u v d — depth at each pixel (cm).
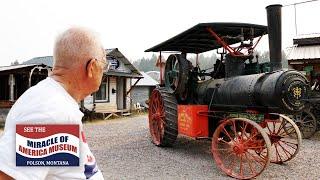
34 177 141
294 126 779
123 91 2595
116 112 2327
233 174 677
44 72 1848
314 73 1467
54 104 153
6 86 1909
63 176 149
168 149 960
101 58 178
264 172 712
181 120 900
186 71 927
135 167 753
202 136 835
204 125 838
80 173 154
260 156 699
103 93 2320
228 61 835
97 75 177
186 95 956
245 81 725
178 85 931
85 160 159
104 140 1148
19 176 139
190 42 994
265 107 685
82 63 171
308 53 1538
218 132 725
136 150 949
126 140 1133
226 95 771
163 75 1087
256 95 686
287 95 634
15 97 1923
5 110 1791
